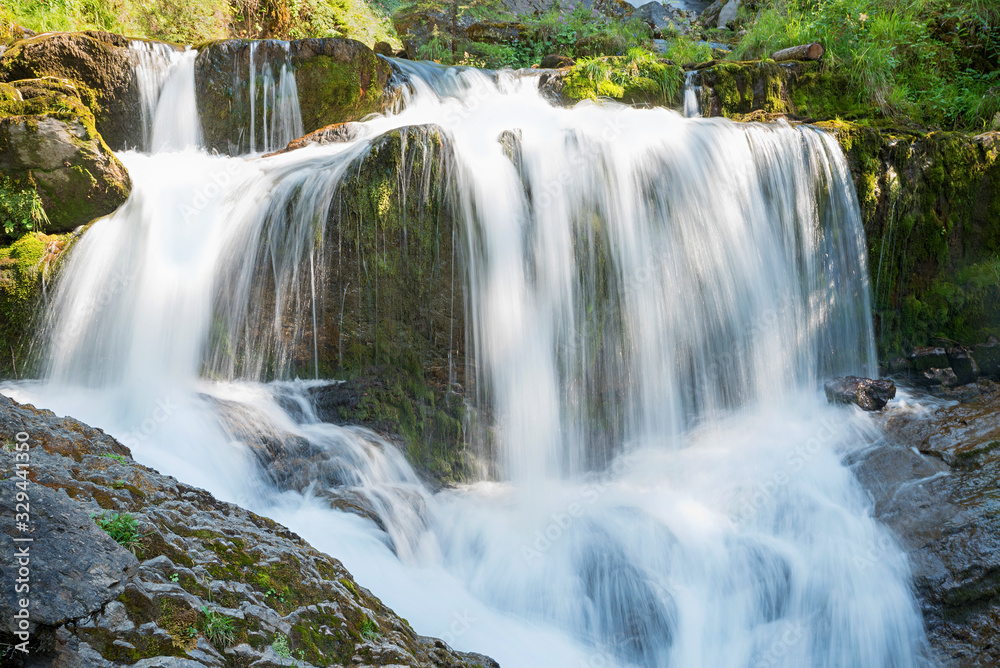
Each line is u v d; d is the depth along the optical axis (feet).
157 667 7.67
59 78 24.27
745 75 30.32
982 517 16.92
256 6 43.09
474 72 32.65
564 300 21.67
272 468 17.58
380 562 15.66
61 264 20.43
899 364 25.11
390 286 20.24
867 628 16.05
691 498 19.48
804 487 19.30
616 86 30.55
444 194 20.40
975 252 25.91
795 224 23.99
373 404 19.98
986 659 14.99
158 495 10.84
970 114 30.58
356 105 29.12
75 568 7.53
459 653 12.09
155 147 27.71
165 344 20.29
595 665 15.15
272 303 20.17
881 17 33.35
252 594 9.48
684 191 22.68
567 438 21.59
